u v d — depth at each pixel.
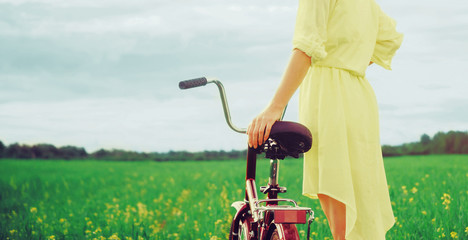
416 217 5.14
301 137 2.19
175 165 28.06
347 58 2.34
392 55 2.70
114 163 31.75
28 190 13.90
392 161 22.72
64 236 5.59
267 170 16.69
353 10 2.38
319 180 2.26
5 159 35.25
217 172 18.22
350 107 2.30
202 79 2.71
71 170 24.72
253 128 2.25
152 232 5.70
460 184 8.60
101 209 8.33
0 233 5.79
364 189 2.30
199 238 5.42
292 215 2.25
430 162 20.97
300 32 2.23
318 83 2.34
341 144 2.25
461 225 4.82
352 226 2.21
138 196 11.38
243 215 2.96
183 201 9.59
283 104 2.22
